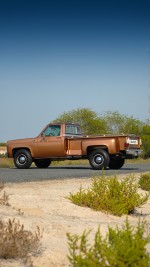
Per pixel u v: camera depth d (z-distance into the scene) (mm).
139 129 50688
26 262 5680
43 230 7148
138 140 22562
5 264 5504
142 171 22281
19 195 11195
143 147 44281
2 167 26891
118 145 21906
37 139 23547
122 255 4434
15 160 24031
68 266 5766
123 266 4398
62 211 9992
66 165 30188
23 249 5883
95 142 22203
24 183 14469
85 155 22500
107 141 21984
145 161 40344
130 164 33500
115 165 23984
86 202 10797
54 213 9695
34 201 10609
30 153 23750
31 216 8688
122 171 21672
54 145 23125
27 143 23688
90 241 7098
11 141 24078
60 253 6250
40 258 5980
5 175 18031
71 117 53719
